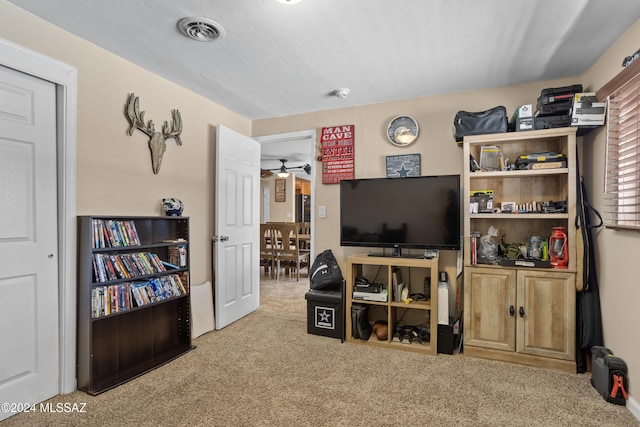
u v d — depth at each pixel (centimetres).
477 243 268
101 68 228
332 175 354
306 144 541
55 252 204
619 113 209
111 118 235
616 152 212
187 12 187
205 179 326
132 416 180
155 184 271
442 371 235
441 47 225
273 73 269
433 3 177
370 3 177
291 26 200
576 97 231
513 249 266
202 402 194
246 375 228
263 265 632
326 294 305
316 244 362
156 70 264
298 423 174
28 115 190
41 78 195
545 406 191
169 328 278
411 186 293
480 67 255
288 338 298
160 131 275
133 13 188
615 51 214
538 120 250
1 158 179
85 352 207
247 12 186
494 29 202
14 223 185
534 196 279
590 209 244
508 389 210
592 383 215
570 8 180
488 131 263
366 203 309
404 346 273
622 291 203
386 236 301
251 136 400
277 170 845
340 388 211
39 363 194
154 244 256
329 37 213
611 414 183
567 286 237
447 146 311
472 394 204
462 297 296
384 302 283
